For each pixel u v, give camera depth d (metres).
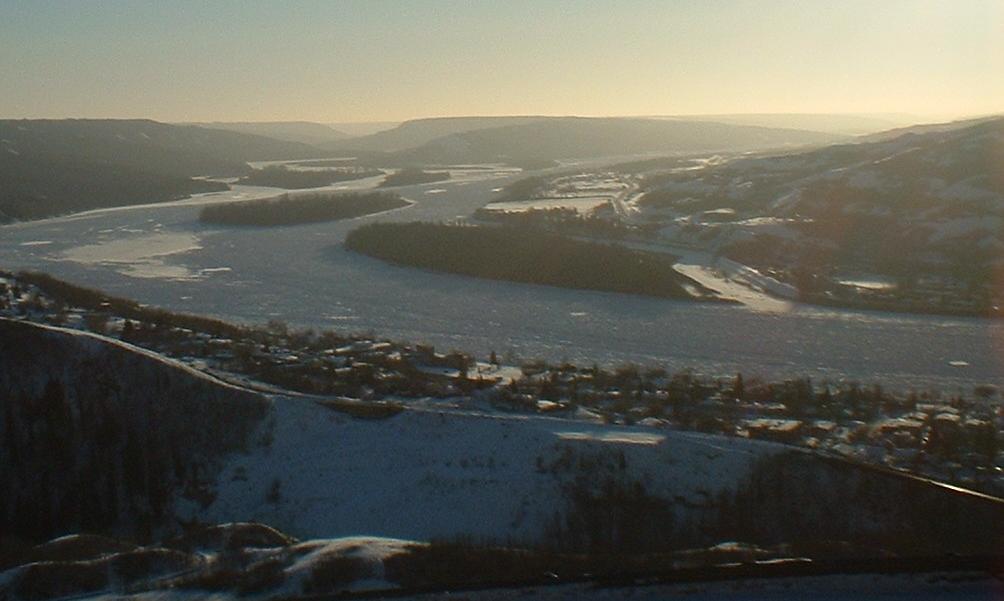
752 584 11.72
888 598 11.34
